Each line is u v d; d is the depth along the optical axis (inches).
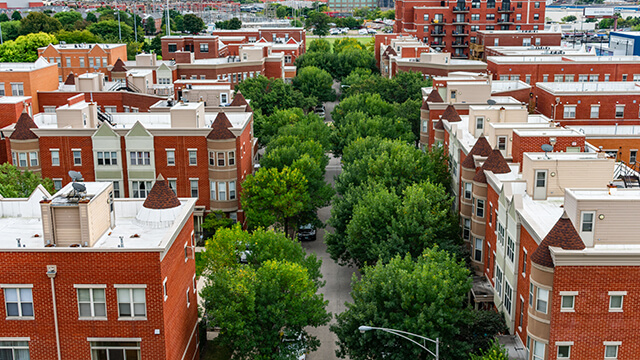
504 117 2903.5
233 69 5644.7
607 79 4909.0
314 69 6230.3
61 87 4790.8
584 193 1705.2
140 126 3038.9
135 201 1978.3
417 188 2432.3
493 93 4015.8
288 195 2871.6
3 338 1652.3
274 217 2901.1
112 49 5930.1
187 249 1911.9
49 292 1631.4
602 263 1509.6
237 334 1822.1
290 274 1910.7
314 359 2103.8
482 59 7500.0
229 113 3560.5
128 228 1867.6
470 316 1806.1
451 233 2370.8
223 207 3137.3
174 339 1753.2
